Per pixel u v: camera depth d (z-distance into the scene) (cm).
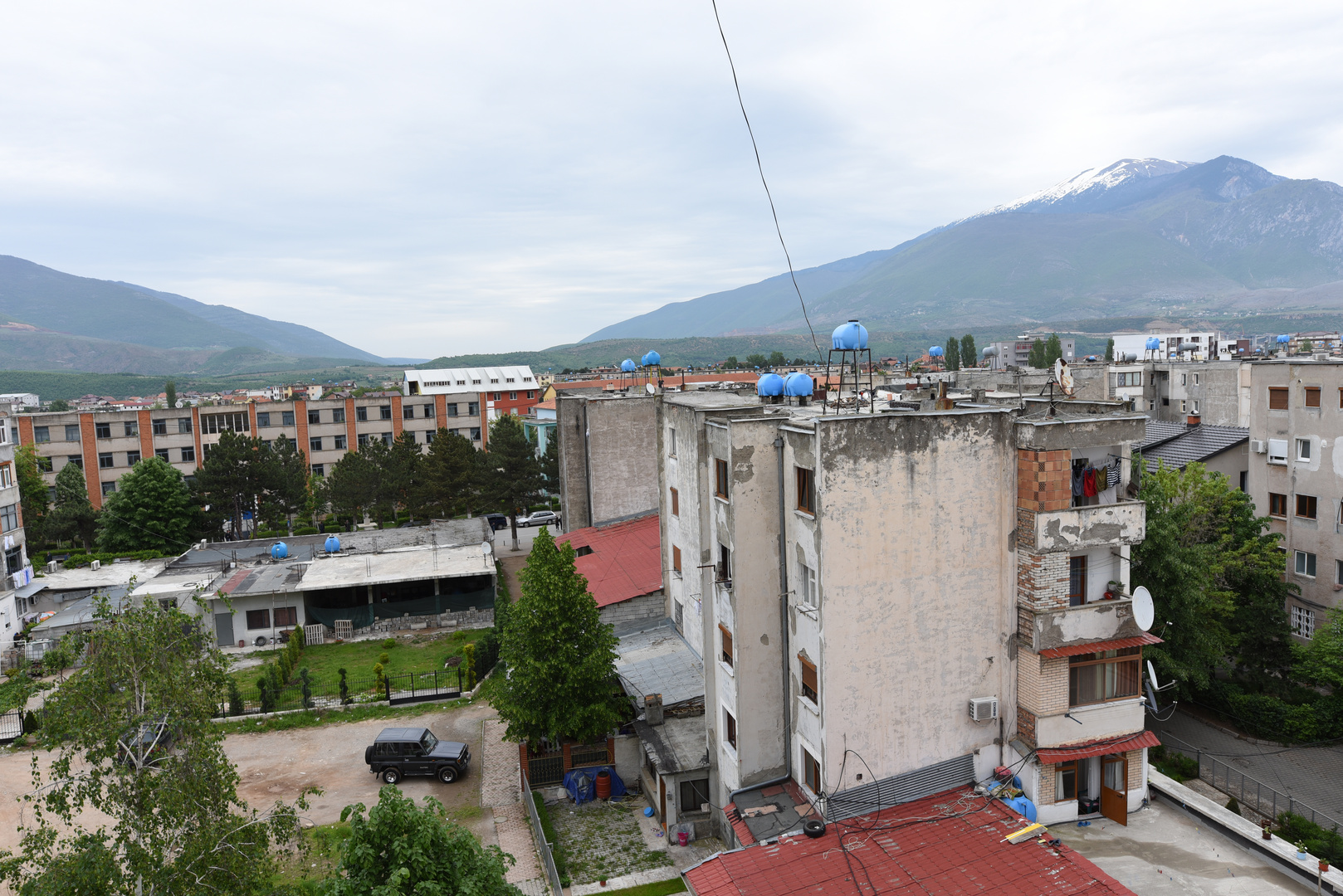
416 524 8469
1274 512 4803
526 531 8600
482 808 3272
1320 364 4478
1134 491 2509
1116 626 2444
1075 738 2411
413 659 5069
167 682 1802
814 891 2053
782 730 2752
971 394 3878
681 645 3900
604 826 3106
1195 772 3167
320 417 10725
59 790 1767
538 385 16475
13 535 5509
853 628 2328
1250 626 3878
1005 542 2439
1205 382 7425
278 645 5434
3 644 5012
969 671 2452
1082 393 7331
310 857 2862
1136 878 2127
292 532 8669
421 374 16738
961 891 1994
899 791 2397
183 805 1752
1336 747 3472
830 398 4338
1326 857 2425
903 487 2331
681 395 4722
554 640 3234
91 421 9712
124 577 5875
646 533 4959
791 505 2570
